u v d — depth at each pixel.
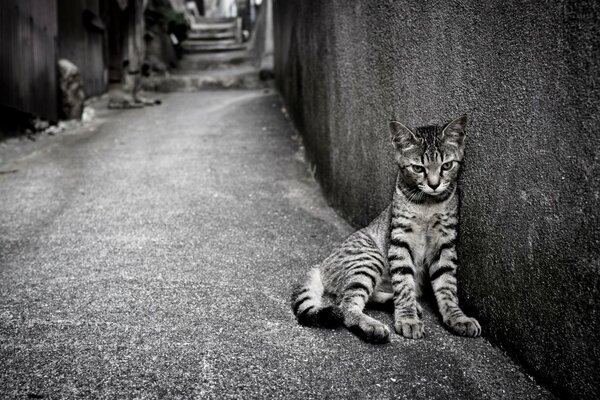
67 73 8.46
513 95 2.35
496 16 2.41
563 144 2.04
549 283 2.18
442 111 2.98
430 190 2.83
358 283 3.10
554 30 2.05
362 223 4.35
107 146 7.30
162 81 12.02
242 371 2.46
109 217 4.86
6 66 6.63
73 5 9.61
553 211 2.12
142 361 2.55
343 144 4.77
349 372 2.46
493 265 2.61
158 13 13.69
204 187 5.70
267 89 11.54
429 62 3.08
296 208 5.13
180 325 2.92
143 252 4.07
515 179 2.38
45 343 2.71
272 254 4.04
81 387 2.34
